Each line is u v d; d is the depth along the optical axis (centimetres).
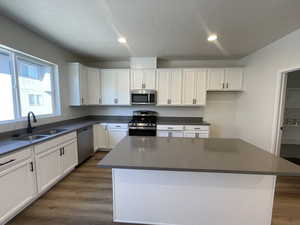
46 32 248
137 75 399
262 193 147
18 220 173
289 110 360
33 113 250
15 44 218
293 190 233
